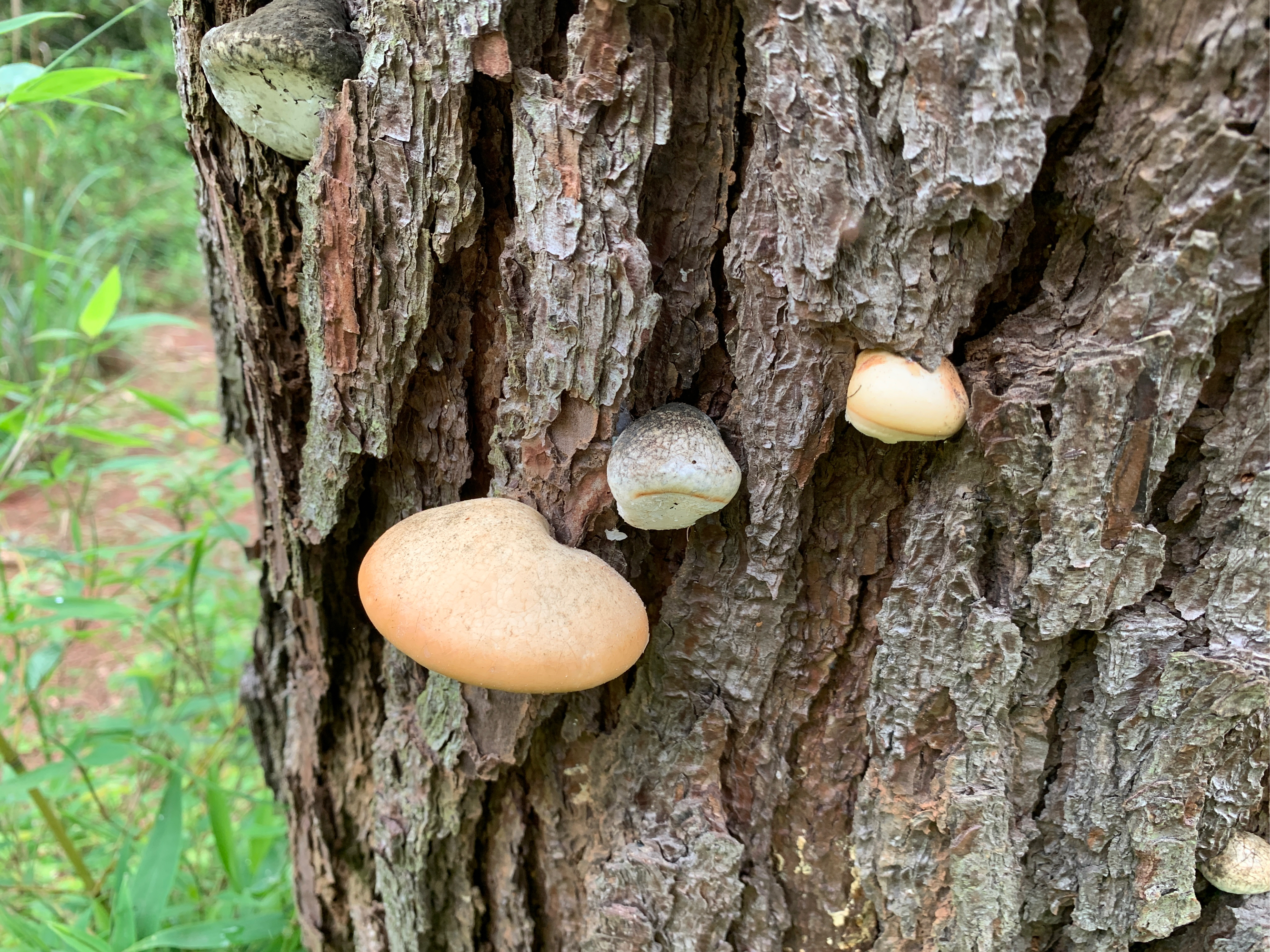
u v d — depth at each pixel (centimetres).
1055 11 13
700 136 16
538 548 15
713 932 19
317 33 15
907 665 17
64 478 33
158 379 75
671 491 15
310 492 19
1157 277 14
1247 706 15
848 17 13
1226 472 15
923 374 14
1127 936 17
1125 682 16
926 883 17
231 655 36
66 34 79
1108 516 15
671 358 17
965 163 13
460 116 15
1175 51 13
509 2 14
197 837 32
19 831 32
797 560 17
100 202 81
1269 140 13
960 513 15
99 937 22
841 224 14
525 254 16
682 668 18
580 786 20
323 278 17
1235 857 16
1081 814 17
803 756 18
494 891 21
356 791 23
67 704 43
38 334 27
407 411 18
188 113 18
